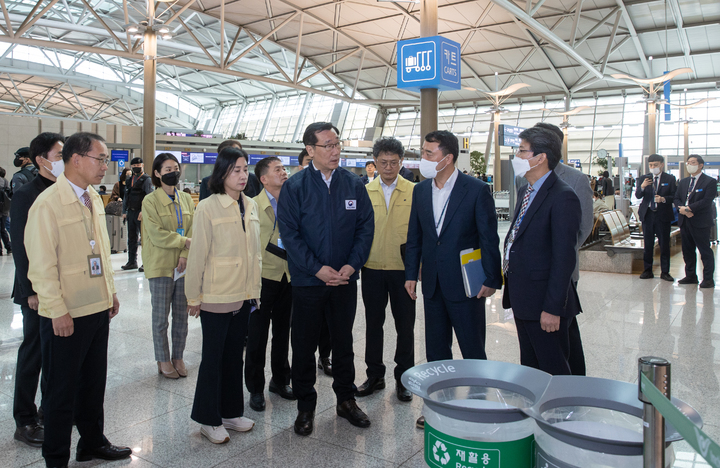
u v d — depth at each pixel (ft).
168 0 48.26
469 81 104.99
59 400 7.07
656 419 3.33
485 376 4.82
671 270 25.43
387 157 10.17
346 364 9.09
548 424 3.68
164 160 11.16
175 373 11.13
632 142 105.40
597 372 11.24
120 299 18.88
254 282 8.74
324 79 129.29
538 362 7.77
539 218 7.56
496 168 91.91
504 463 4.00
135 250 25.50
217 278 8.29
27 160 18.39
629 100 107.55
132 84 140.15
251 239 8.74
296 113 143.95
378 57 96.07
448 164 8.75
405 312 10.19
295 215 8.89
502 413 3.97
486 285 8.59
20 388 8.29
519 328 8.05
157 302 11.08
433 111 26.16
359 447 8.07
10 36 58.80
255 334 9.82
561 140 8.41
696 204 20.40
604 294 19.56
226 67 78.18
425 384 4.58
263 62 107.65
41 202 6.89
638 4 67.46
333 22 81.61
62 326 6.82
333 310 9.05
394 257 10.21
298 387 8.73
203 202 8.45
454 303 8.84
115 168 75.87
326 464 7.54
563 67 94.17
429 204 9.02
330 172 9.00
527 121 115.03
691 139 102.78
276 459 7.70
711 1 66.28
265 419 9.25
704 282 20.63
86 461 7.66
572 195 7.40
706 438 2.53
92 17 101.76
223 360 8.60
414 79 25.61
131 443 8.23
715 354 12.41
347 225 8.93
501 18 74.08
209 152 88.99
